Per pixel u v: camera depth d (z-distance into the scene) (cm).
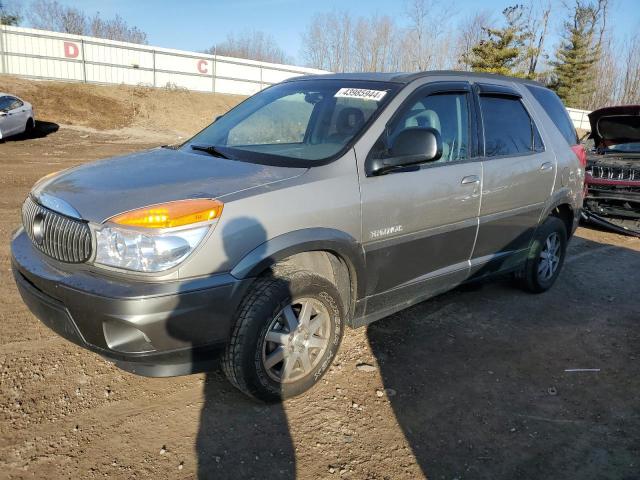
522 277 502
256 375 292
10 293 436
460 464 274
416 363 371
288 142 364
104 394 312
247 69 3244
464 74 429
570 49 5253
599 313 480
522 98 478
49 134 1877
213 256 266
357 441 286
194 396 316
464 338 414
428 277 387
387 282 357
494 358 386
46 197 300
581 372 373
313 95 399
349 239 321
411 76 388
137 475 252
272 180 301
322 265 337
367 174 332
